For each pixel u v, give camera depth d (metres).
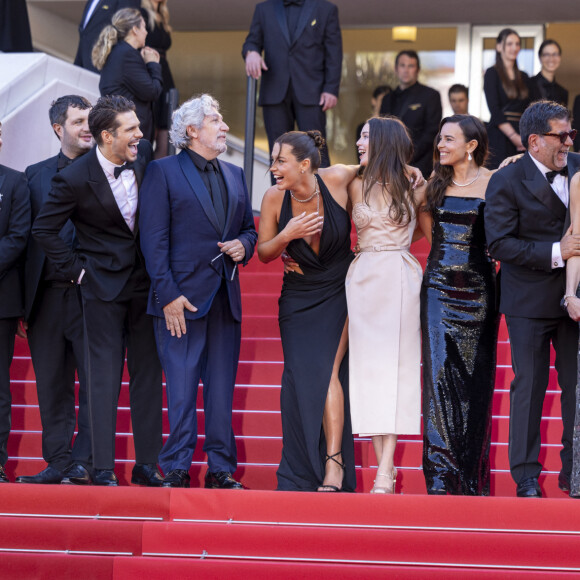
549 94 14.15
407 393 7.62
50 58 12.45
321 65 12.30
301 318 7.92
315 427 7.70
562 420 8.24
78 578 6.59
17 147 11.73
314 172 7.89
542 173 7.54
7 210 8.26
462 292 7.66
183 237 7.79
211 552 6.71
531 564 6.50
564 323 7.62
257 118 19.06
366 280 7.71
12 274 8.29
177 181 7.79
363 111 18.67
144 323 8.04
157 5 13.09
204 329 7.82
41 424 9.13
